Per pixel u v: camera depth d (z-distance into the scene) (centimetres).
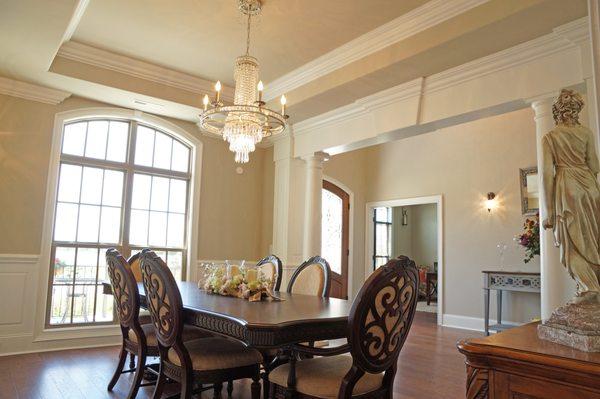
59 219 451
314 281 326
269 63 422
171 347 233
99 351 431
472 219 632
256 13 334
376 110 417
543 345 115
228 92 496
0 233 407
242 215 573
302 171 551
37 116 434
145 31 371
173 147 534
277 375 212
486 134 632
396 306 195
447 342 507
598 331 108
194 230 529
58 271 446
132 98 457
